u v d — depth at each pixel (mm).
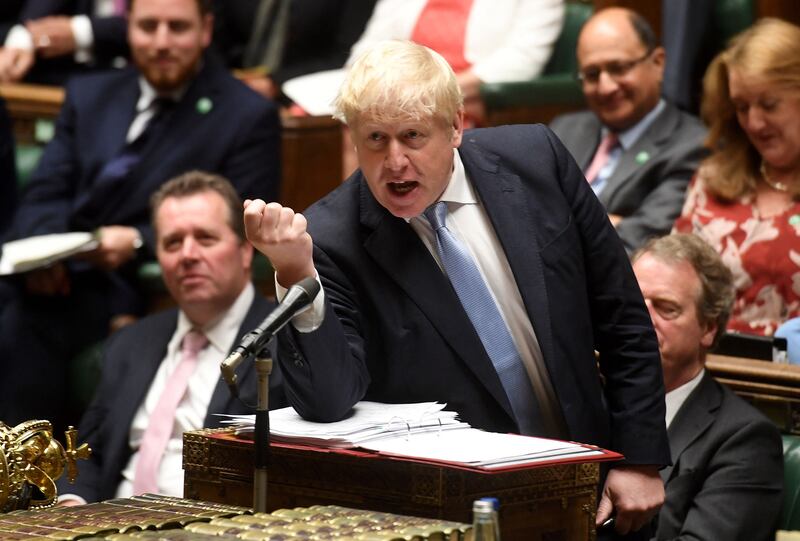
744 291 15758
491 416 9828
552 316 9891
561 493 9172
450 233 9945
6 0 24156
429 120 9102
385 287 9828
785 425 13023
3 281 17641
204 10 18781
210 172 18500
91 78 19734
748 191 15984
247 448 9414
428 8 21438
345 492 8961
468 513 8602
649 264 12570
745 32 15906
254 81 22359
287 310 8469
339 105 9312
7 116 19422
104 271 17953
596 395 10117
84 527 7914
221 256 14430
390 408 9633
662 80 19391
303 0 23031
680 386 12602
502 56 20859
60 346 17625
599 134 18641
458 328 9797
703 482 12164
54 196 19172
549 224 10055
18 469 9062
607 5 21859
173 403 14305
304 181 19766
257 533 7617
